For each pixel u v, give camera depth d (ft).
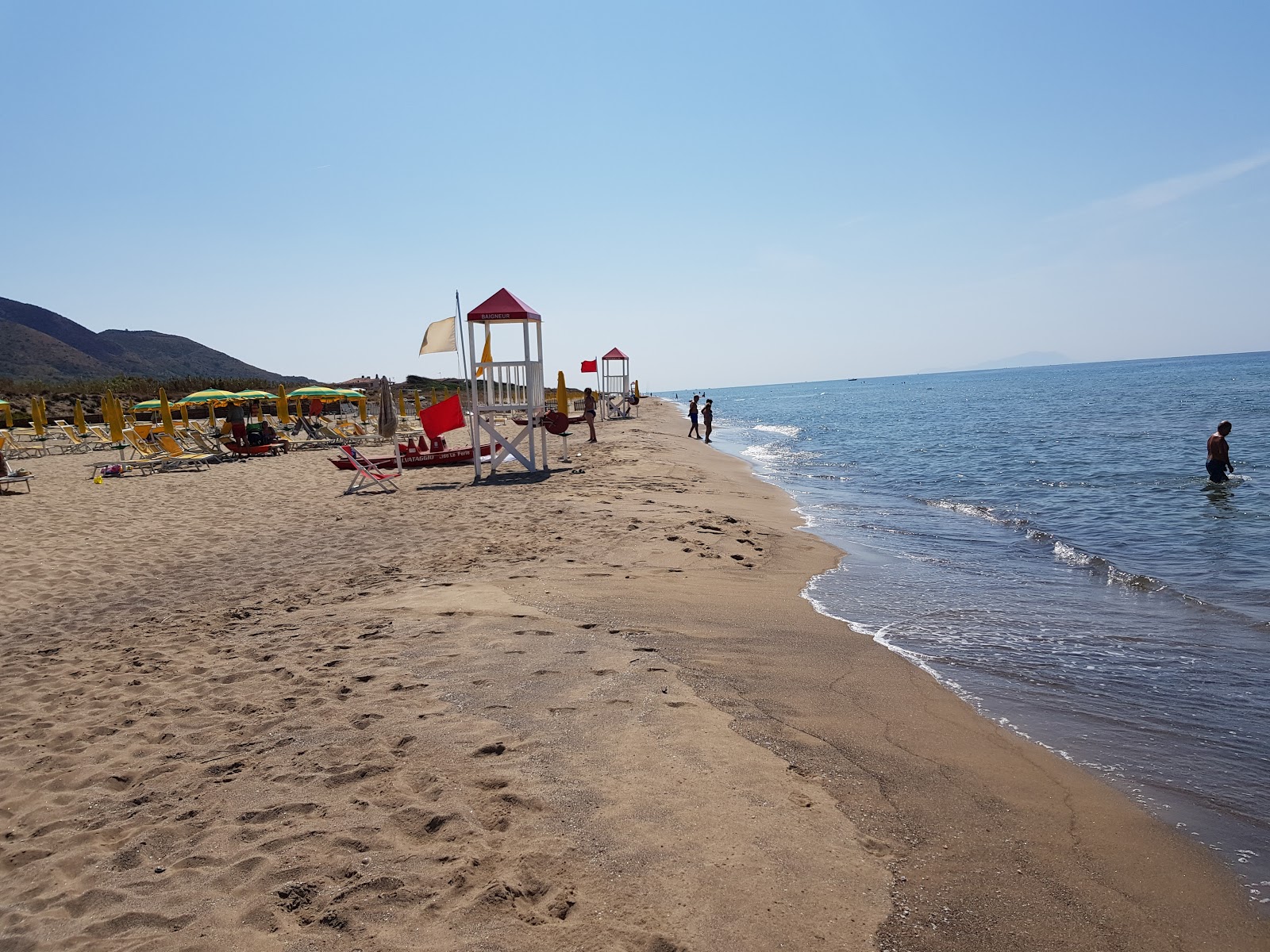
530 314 54.29
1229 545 31.68
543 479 53.31
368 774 12.36
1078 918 9.03
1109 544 32.91
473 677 16.47
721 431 135.23
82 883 10.00
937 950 8.34
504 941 8.34
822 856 10.04
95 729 15.23
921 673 17.76
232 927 8.86
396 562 28.76
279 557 31.53
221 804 11.84
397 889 9.34
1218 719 15.33
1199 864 10.32
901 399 264.11
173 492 54.39
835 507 45.70
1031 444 82.17
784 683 16.63
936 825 11.07
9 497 53.72
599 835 10.34
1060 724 15.01
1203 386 212.84
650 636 19.26
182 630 21.93
